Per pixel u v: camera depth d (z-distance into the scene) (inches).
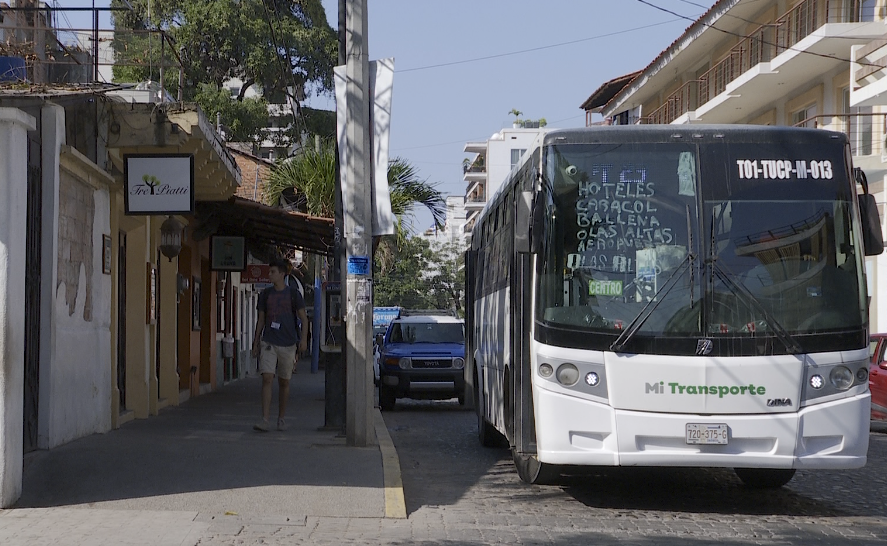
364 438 475.2
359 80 483.5
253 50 1567.4
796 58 1229.1
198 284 877.2
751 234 352.5
